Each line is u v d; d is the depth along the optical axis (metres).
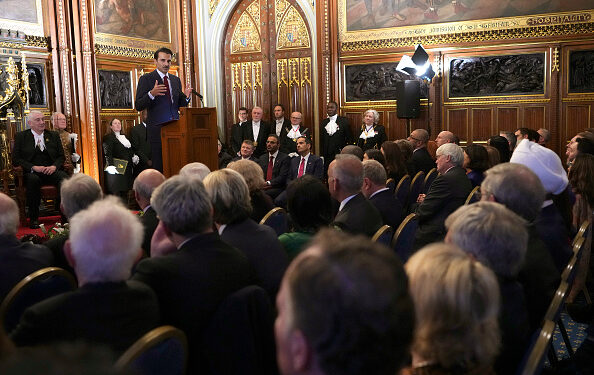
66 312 1.72
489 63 9.55
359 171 3.44
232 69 11.87
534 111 9.35
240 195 2.72
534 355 1.56
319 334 0.84
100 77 9.76
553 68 9.14
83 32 9.34
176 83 6.47
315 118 11.17
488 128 9.66
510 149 7.23
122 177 9.42
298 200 2.92
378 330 0.83
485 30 9.49
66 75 9.20
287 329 0.88
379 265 0.87
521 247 1.89
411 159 6.96
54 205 8.48
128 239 1.83
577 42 8.97
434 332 1.30
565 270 2.59
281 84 11.44
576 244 2.91
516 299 1.88
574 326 4.01
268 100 11.59
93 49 9.48
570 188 4.55
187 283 2.09
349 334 0.83
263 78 11.58
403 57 9.41
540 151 3.54
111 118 9.95
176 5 11.30
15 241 2.64
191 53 11.53
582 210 4.32
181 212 2.21
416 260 1.41
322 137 10.45
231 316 2.02
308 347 0.86
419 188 6.13
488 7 9.45
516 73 9.42
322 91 10.73
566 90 9.13
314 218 2.94
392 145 6.21
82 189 3.11
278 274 2.64
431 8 9.78
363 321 0.83
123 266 1.81
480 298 1.31
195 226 2.24
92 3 9.48
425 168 7.01
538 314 2.34
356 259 0.87
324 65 10.62
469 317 1.30
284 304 0.90
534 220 2.77
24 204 7.47
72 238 1.81
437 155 4.71
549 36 9.12
